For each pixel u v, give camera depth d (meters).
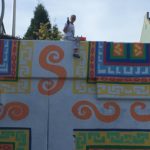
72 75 16.55
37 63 16.56
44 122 16.45
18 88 16.50
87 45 16.69
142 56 16.73
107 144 16.39
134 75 16.64
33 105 16.47
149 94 16.58
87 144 16.39
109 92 16.50
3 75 16.50
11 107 16.47
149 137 16.48
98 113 16.48
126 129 16.47
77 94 16.55
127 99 16.55
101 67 16.62
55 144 16.39
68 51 16.62
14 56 16.56
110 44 16.72
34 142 16.38
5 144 16.36
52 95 16.55
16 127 16.41
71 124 16.45
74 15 17.31
